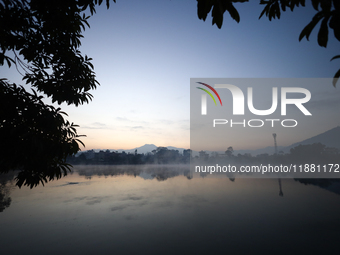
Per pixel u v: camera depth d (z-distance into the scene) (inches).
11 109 80.7
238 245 155.0
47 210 264.7
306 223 206.4
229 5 50.6
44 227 199.0
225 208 269.7
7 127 80.0
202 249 148.6
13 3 95.9
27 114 81.5
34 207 281.0
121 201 317.1
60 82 121.2
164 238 169.6
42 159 88.1
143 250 147.4
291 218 223.8
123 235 177.3
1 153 77.3
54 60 121.5
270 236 173.0
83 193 393.1
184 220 219.5
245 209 263.7
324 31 45.4
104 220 220.5
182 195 365.7
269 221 213.8
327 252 143.1
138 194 378.0
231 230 187.9
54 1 97.6
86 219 224.7
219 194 373.1
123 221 217.5
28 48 112.4
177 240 165.2
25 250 148.0
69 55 122.0
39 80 122.2
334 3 43.9
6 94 83.6
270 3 63.9
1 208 278.4
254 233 179.9
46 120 84.0
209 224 205.8
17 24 98.7
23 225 205.3
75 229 193.2
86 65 130.2
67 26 114.6
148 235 176.9
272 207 273.4
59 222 215.0
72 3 100.0
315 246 152.9
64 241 164.7
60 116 91.7
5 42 106.6
